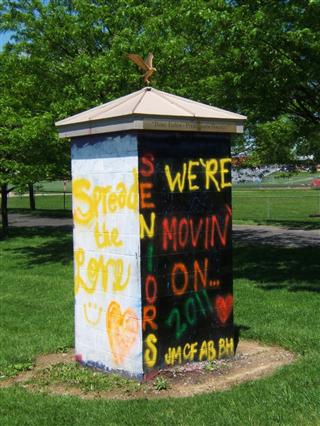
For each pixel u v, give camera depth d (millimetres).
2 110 16547
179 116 6328
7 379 6684
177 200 6523
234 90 12227
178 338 6562
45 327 9219
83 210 6891
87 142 6770
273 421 5039
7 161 17688
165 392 5961
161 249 6391
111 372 6617
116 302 6508
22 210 40062
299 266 14141
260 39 10430
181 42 14133
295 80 10953
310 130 13531
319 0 9352
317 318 8969
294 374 6207
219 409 5352
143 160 6238
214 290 6871
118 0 15578
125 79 14367
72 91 15055
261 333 7980
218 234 6887
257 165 19219
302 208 34750
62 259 17516
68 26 15781
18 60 16188
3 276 14680
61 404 5688
